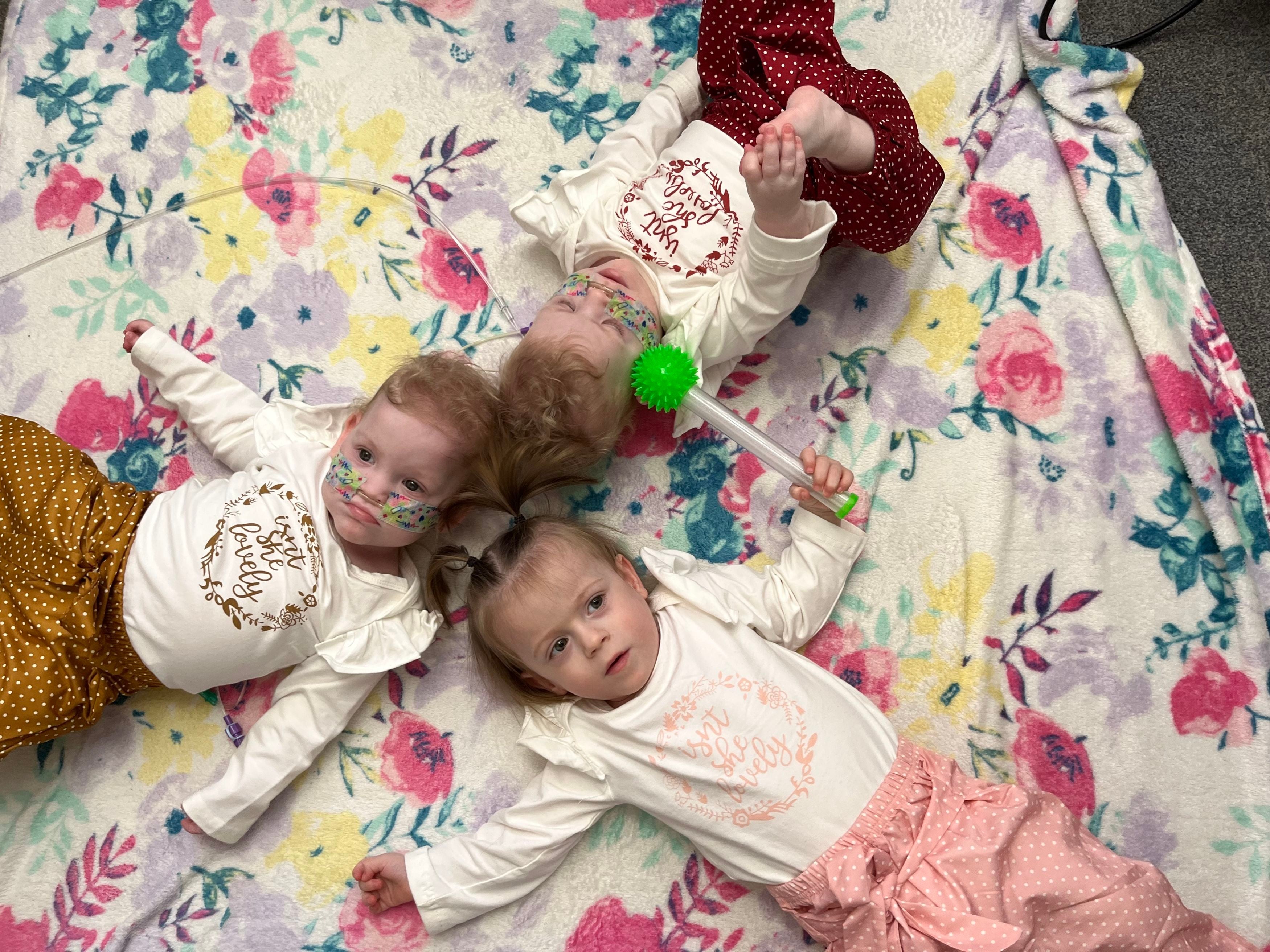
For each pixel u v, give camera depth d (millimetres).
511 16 1466
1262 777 1171
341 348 1369
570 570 1146
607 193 1332
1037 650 1252
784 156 1041
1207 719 1201
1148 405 1303
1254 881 1146
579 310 1211
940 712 1250
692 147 1311
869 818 1099
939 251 1377
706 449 1339
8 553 1159
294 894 1224
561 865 1235
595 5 1468
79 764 1242
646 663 1164
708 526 1321
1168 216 1346
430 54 1454
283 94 1437
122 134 1423
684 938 1214
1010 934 1001
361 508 1174
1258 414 1287
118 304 1369
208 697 1273
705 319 1251
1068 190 1388
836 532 1240
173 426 1334
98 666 1159
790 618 1227
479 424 1164
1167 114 1444
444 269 1394
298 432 1277
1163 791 1192
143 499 1223
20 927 1184
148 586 1160
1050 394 1323
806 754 1120
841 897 1068
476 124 1436
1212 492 1235
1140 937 1003
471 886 1181
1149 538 1265
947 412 1334
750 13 1285
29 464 1179
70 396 1342
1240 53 1446
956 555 1290
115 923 1193
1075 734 1221
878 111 1237
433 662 1297
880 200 1243
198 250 1389
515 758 1268
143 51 1447
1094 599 1255
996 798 1085
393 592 1242
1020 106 1430
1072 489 1293
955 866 1046
